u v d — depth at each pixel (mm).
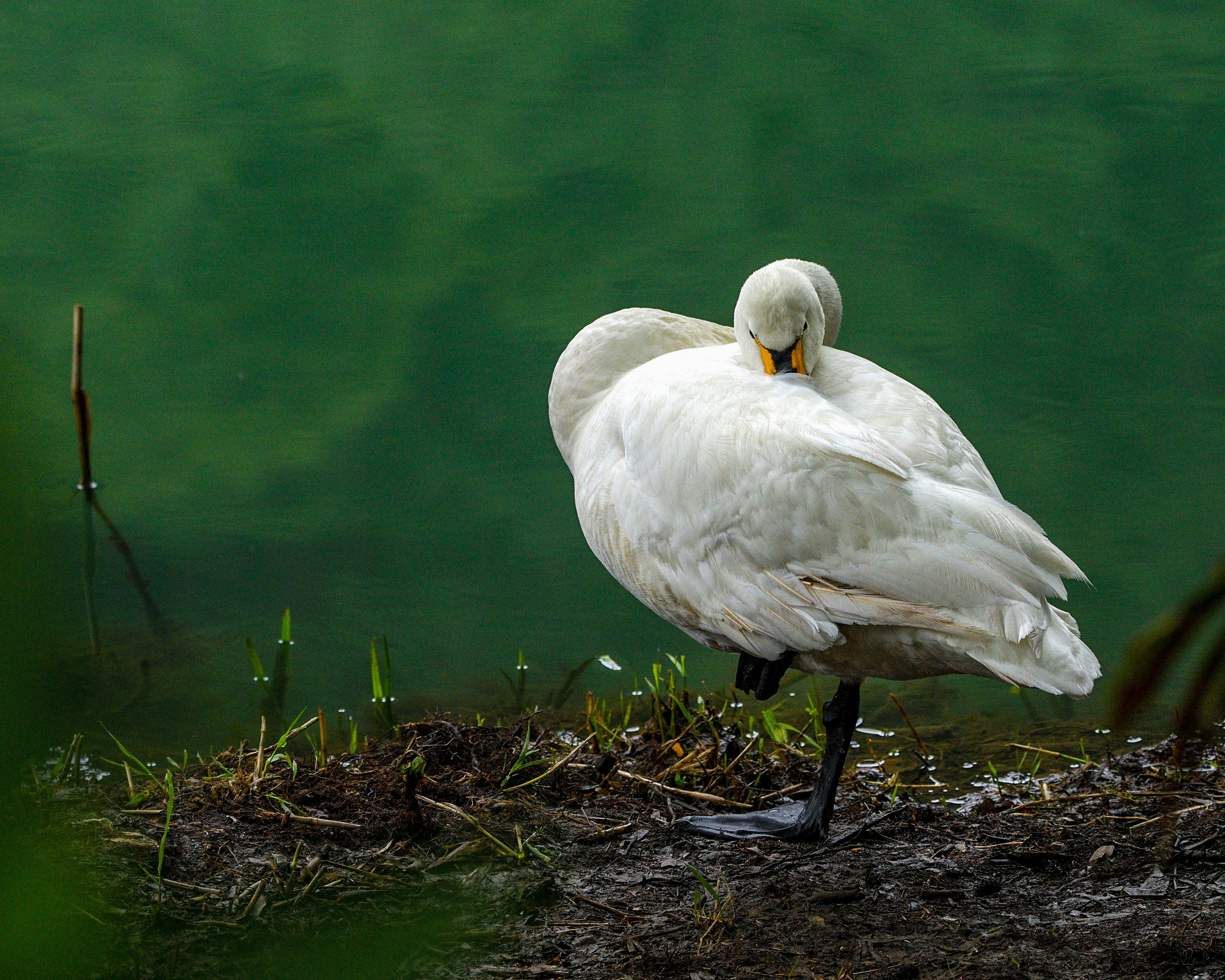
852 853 7957
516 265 20234
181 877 7324
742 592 7777
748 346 8891
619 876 7633
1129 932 6707
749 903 7250
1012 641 6863
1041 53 26141
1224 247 19938
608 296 19094
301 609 12930
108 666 11508
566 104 25047
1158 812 8312
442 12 27406
